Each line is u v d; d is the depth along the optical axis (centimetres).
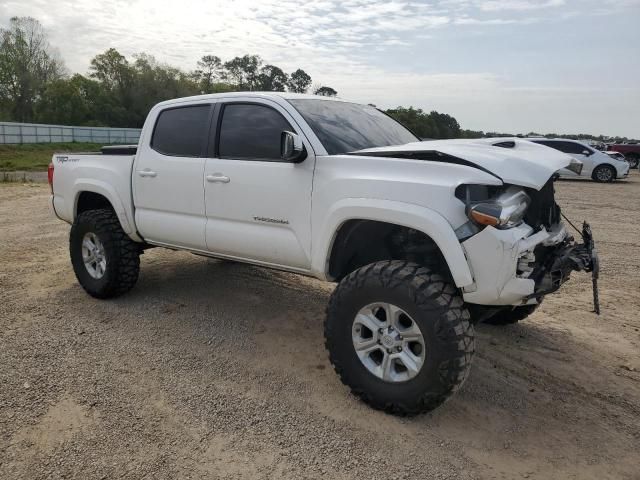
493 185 290
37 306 493
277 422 310
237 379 360
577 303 529
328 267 353
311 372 372
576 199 1412
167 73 7994
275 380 360
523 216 319
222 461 275
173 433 297
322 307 504
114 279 489
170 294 531
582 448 293
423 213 294
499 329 459
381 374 314
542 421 318
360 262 371
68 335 427
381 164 321
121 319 464
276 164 372
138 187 466
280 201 367
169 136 452
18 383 347
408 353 305
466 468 273
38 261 665
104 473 263
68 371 366
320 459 278
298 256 365
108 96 7588
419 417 317
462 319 287
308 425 307
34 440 289
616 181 2000
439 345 286
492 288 284
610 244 824
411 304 293
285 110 378
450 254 288
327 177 340
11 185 1669
